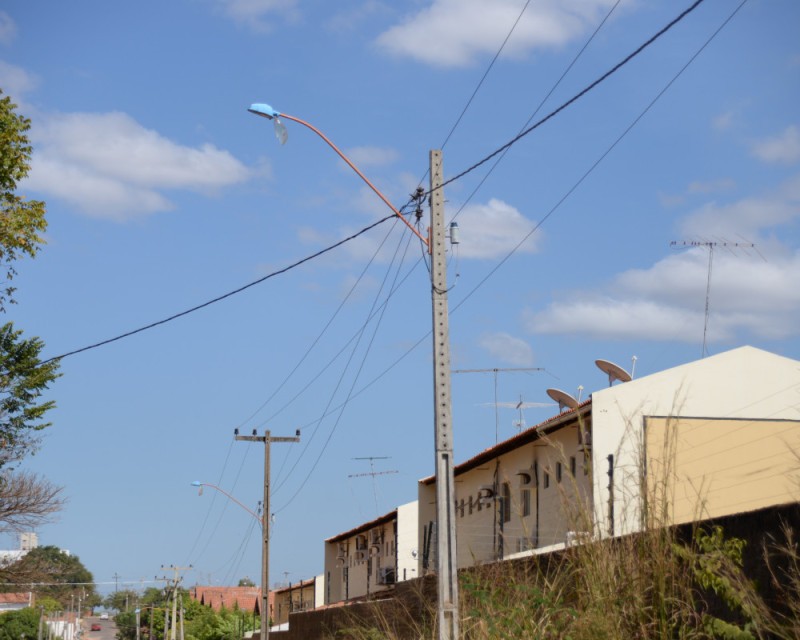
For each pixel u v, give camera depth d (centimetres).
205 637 8269
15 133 2533
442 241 1543
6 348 2997
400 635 1797
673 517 885
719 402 2573
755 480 2242
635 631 818
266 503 4150
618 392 2495
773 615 807
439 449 1449
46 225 2645
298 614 3117
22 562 3416
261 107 1506
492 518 3192
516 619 1016
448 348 1495
